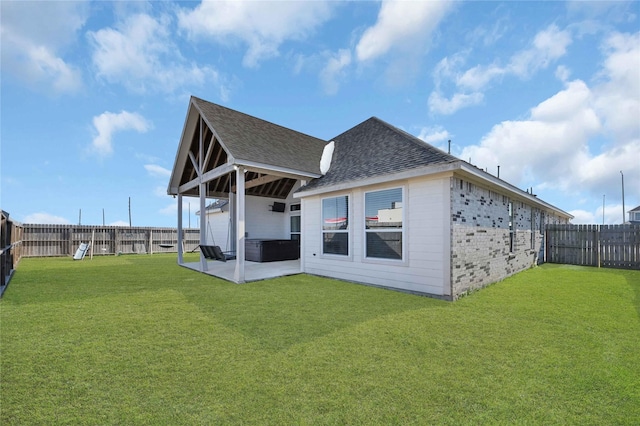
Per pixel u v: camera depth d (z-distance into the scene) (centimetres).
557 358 299
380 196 686
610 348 324
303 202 917
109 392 239
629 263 1066
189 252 1923
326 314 454
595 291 630
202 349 321
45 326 396
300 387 245
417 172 589
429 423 202
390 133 838
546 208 1236
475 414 212
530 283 732
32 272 913
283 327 392
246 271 902
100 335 363
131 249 1788
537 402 226
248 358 299
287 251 1244
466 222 612
